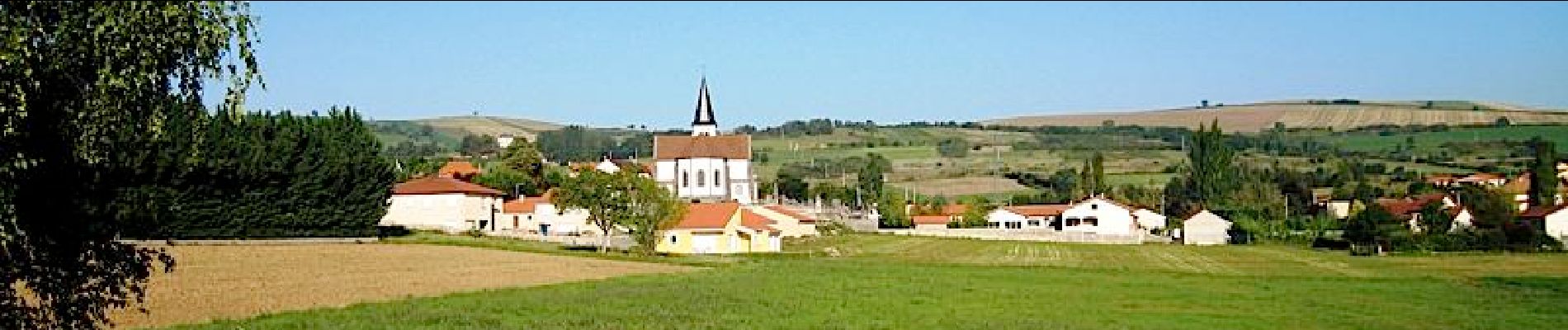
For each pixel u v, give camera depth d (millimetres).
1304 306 57469
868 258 108750
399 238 102750
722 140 175625
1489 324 49875
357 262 74250
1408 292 66562
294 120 95625
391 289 57188
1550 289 69875
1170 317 51844
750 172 175875
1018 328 45250
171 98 21203
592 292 57531
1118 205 190250
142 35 19562
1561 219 134000
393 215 128750
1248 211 174125
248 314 43875
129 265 24281
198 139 22969
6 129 19125
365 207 99500
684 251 119625
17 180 20734
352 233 98688
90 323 23703
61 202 22234
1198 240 159125
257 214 89312
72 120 20250
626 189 101875
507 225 143875
